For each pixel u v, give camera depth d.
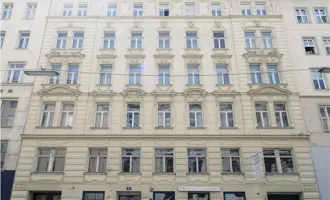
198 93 22.77
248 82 23.27
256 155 18.73
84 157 20.81
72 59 24.30
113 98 22.80
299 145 21.09
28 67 24.14
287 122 22.25
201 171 20.69
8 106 23.06
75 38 25.67
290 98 22.70
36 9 26.55
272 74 23.95
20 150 21.06
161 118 22.44
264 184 19.97
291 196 20.23
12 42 25.22
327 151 21.03
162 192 19.91
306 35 25.41
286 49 24.56
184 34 25.44
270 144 21.09
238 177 20.16
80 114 22.23
